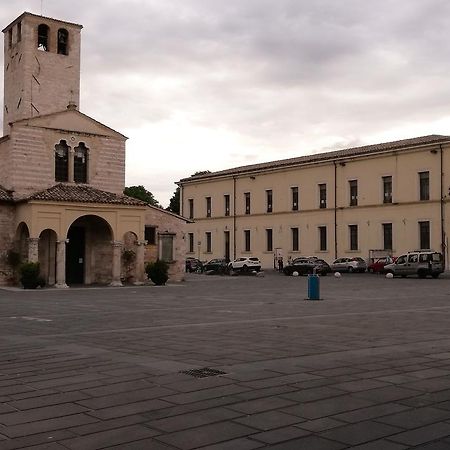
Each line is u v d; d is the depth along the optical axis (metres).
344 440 6.22
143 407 7.57
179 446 6.05
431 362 10.68
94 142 41.09
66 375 9.62
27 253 37.41
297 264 59.59
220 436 6.36
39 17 40.75
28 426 6.79
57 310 21.83
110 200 38.34
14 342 13.50
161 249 44.47
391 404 7.68
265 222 73.50
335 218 66.00
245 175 75.62
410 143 59.25
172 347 12.55
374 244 62.31
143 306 23.64
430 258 51.06
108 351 12.07
